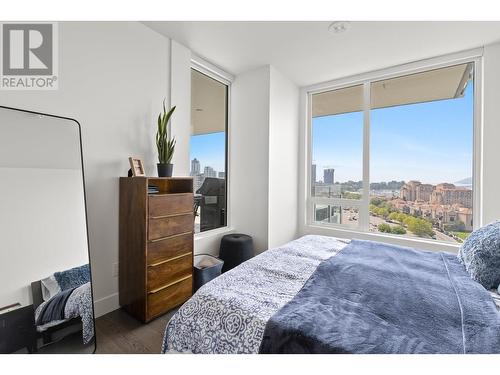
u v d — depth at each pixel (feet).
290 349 2.96
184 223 7.27
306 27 7.45
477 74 8.61
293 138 11.73
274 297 3.90
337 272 4.84
